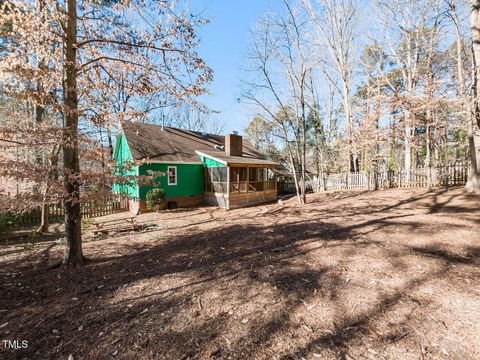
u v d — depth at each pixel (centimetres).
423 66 1670
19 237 774
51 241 741
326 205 1153
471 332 238
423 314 270
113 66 629
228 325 271
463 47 1371
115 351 237
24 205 465
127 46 584
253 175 1897
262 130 2891
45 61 516
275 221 872
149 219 1103
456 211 734
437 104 992
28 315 307
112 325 280
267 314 289
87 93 606
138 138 1480
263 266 438
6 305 334
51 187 453
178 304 322
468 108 845
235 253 526
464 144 1838
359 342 233
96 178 499
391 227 631
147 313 303
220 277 403
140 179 586
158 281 399
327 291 334
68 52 480
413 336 237
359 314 278
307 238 600
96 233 789
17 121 718
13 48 438
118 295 354
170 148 1565
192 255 531
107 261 521
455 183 1252
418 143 1328
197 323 278
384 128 1238
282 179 2381
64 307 325
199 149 1712
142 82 634
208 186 1580
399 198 1097
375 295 316
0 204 451
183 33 561
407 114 1120
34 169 438
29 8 442
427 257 426
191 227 883
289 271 409
